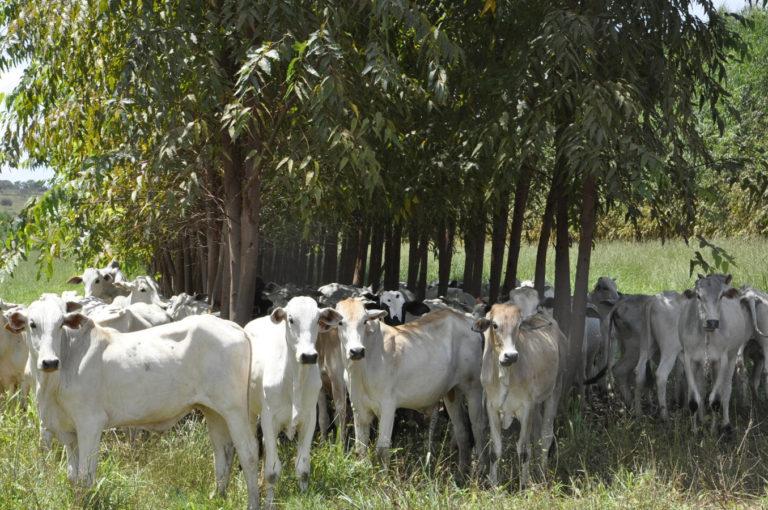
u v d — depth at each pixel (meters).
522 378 8.29
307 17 9.10
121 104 9.09
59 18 9.86
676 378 11.63
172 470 7.86
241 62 9.62
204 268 13.73
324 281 18.77
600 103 8.65
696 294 10.22
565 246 11.02
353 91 9.23
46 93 10.62
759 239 24.83
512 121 9.52
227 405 7.18
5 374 9.33
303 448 7.43
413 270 15.80
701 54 10.18
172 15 9.56
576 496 7.72
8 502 6.60
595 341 12.59
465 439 9.09
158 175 9.73
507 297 11.91
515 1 10.12
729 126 18.88
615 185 8.94
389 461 8.20
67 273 25.64
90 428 6.87
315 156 9.13
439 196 11.15
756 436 10.02
